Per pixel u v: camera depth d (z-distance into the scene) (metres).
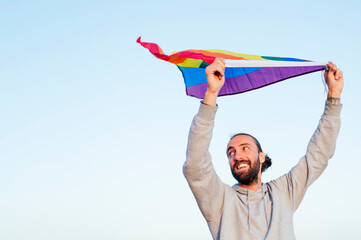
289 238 3.46
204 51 3.77
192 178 3.40
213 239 3.57
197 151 3.32
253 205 3.60
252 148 3.80
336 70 3.85
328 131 3.82
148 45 3.54
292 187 3.80
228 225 3.47
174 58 3.74
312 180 3.81
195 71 3.95
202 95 3.97
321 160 3.82
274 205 3.60
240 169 3.72
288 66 3.80
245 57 3.89
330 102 3.86
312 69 4.00
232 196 3.62
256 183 3.76
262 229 3.47
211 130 3.35
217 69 3.29
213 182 3.50
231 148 3.84
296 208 3.79
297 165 3.88
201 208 3.55
